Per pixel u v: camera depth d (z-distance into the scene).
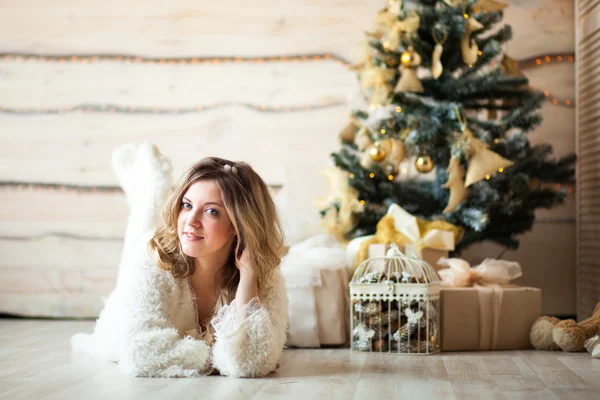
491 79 3.39
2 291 4.40
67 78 4.46
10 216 4.44
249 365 2.12
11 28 4.49
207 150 4.37
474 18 3.47
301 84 4.32
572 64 4.18
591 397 1.89
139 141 4.41
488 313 2.89
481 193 3.44
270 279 2.22
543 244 4.15
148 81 4.42
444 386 2.05
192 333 2.27
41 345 3.00
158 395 1.87
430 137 3.30
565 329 2.79
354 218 3.56
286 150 4.30
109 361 2.51
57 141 4.45
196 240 2.10
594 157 3.87
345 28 4.30
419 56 3.49
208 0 4.40
